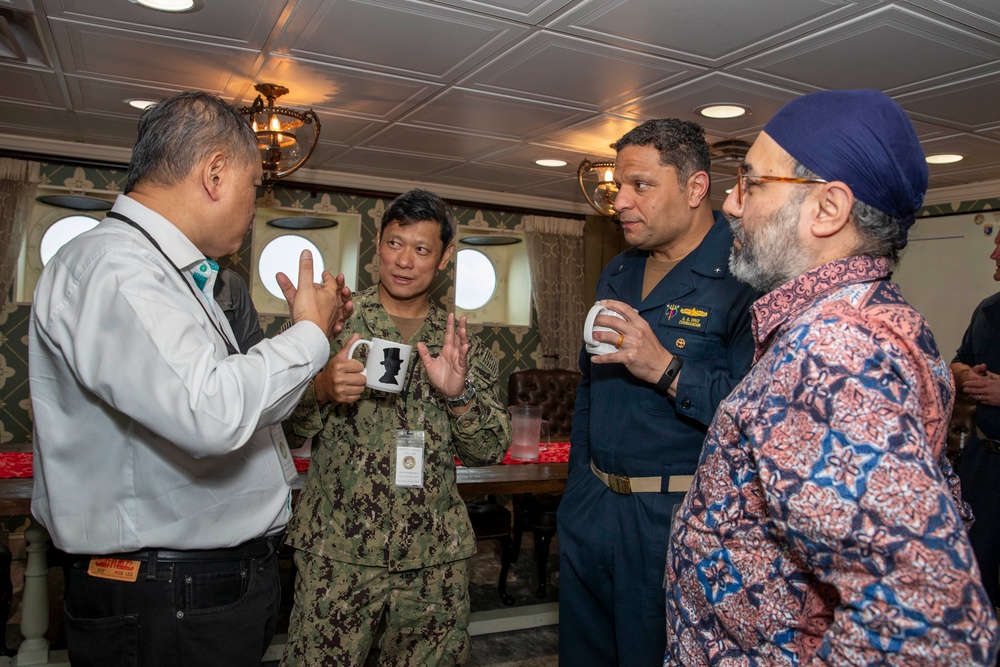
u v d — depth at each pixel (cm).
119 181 498
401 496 180
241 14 262
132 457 118
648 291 183
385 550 179
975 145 407
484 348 198
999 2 231
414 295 191
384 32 275
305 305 126
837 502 76
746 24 254
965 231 528
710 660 94
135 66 323
